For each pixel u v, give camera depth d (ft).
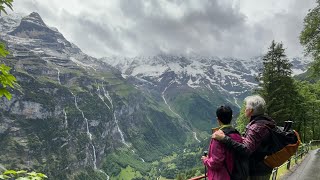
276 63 62.80
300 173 29.01
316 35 41.52
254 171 7.29
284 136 7.25
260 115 7.57
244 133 7.79
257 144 6.98
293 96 63.82
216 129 7.49
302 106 76.07
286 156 7.20
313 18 40.83
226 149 6.81
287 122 7.88
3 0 6.28
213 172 6.95
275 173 21.45
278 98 61.62
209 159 6.95
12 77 6.27
